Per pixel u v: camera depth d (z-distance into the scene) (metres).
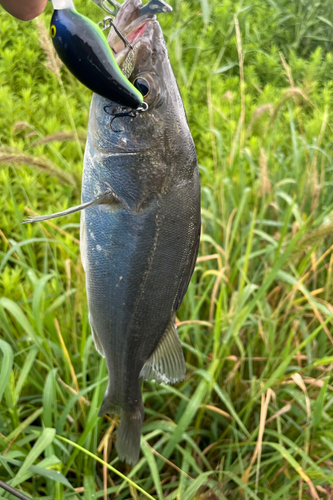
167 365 0.66
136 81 0.56
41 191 1.17
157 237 0.60
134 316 0.63
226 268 0.98
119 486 0.83
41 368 0.93
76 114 1.34
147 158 0.58
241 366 0.94
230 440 0.89
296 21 2.02
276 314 0.97
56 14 0.48
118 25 0.56
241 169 1.10
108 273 0.62
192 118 1.47
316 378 0.98
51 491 0.81
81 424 0.92
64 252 1.00
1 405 0.88
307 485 0.89
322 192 1.21
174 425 0.87
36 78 1.56
